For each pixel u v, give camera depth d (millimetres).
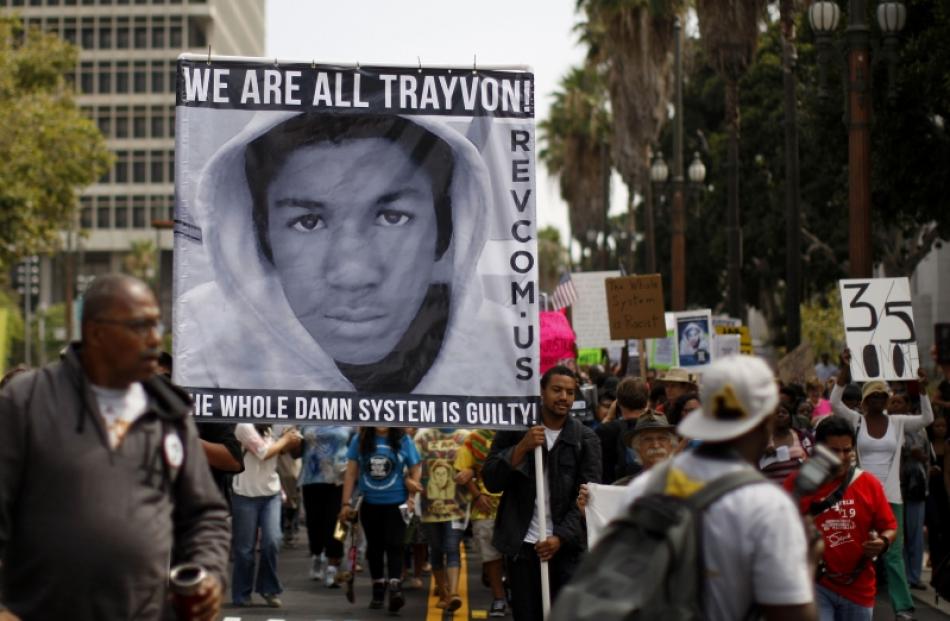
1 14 50938
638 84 44594
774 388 4266
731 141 33688
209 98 7953
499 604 12508
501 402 7996
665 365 24000
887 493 11625
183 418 4902
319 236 7988
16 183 45938
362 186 8016
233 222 7938
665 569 4008
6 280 53500
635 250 72625
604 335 23719
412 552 15555
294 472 17312
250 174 7957
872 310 12758
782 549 4031
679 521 4051
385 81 8055
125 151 131875
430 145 8047
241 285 7922
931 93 22672
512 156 8086
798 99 44094
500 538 8203
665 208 58562
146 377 4773
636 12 44156
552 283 107250
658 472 4293
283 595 13648
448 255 8031
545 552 7867
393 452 12617
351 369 7949
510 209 8062
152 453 4754
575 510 8102
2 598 4691
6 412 4656
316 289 7957
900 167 24094
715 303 59281
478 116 8070
